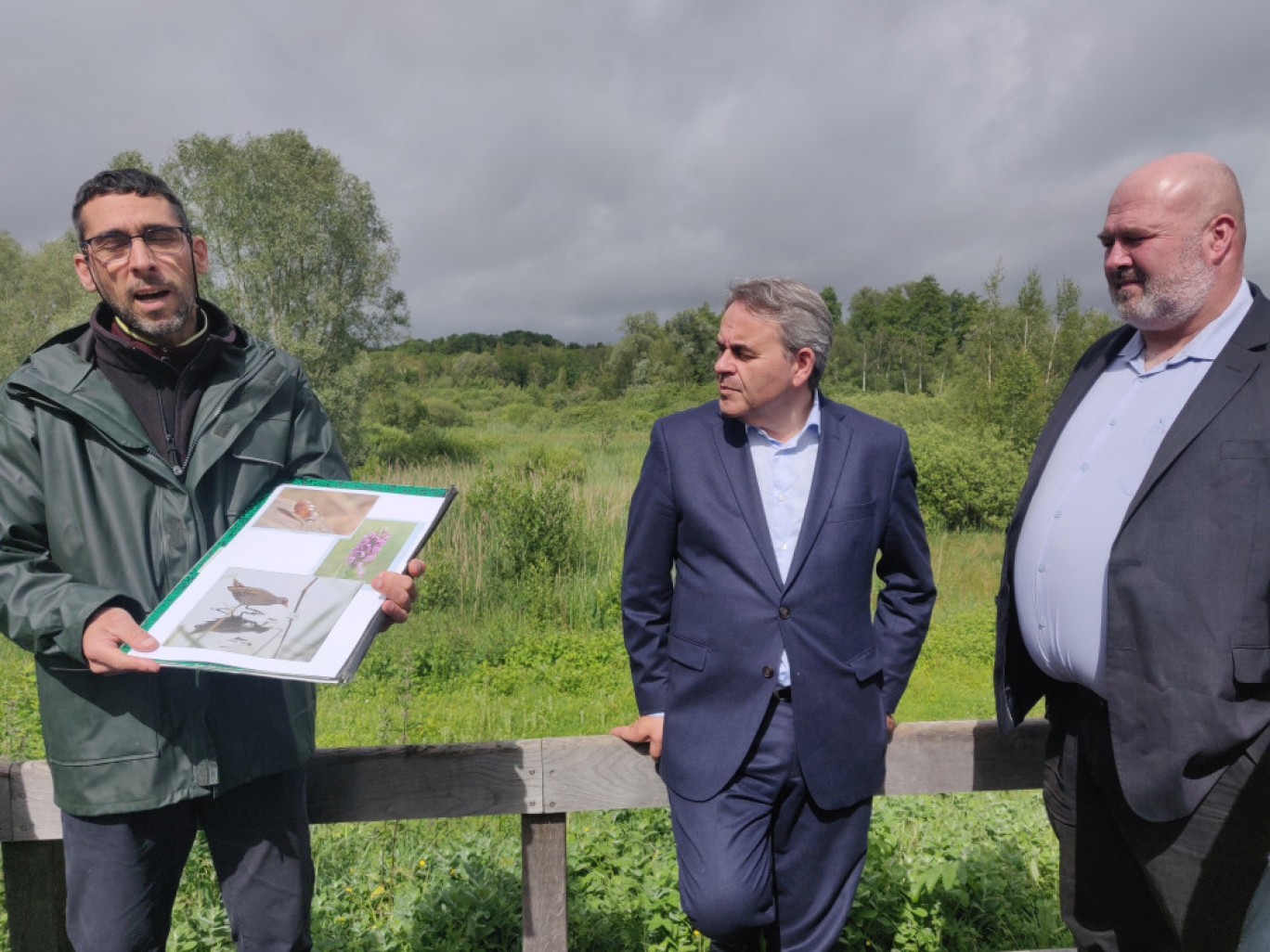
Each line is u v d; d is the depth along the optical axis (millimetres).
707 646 2037
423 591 9914
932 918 2959
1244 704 1639
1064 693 2064
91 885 1697
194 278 1796
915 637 2186
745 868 1957
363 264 35188
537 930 2240
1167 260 1818
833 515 2025
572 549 11305
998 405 20766
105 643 1515
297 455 1940
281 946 1871
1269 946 1639
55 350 1734
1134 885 1961
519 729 6352
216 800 1801
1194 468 1702
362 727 6160
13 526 1655
